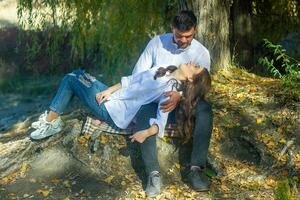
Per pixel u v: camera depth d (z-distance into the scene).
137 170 5.28
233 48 7.40
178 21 4.88
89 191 5.07
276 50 6.25
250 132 5.54
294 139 5.42
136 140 4.94
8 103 12.27
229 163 5.36
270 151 5.37
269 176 5.16
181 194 4.99
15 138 6.53
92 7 7.86
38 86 13.08
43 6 8.09
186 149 5.41
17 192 5.11
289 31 8.42
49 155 5.43
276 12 8.26
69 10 8.02
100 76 8.84
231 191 5.02
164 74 5.05
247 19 7.54
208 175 5.20
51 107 5.44
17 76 13.62
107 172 5.25
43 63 13.34
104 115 5.27
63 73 13.09
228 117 5.75
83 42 8.15
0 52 14.44
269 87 6.22
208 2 6.56
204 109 5.08
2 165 5.44
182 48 5.06
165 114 4.93
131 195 5.00
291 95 5.87
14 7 16.62
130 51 7.77
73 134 5.48
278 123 5.59
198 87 5.03
